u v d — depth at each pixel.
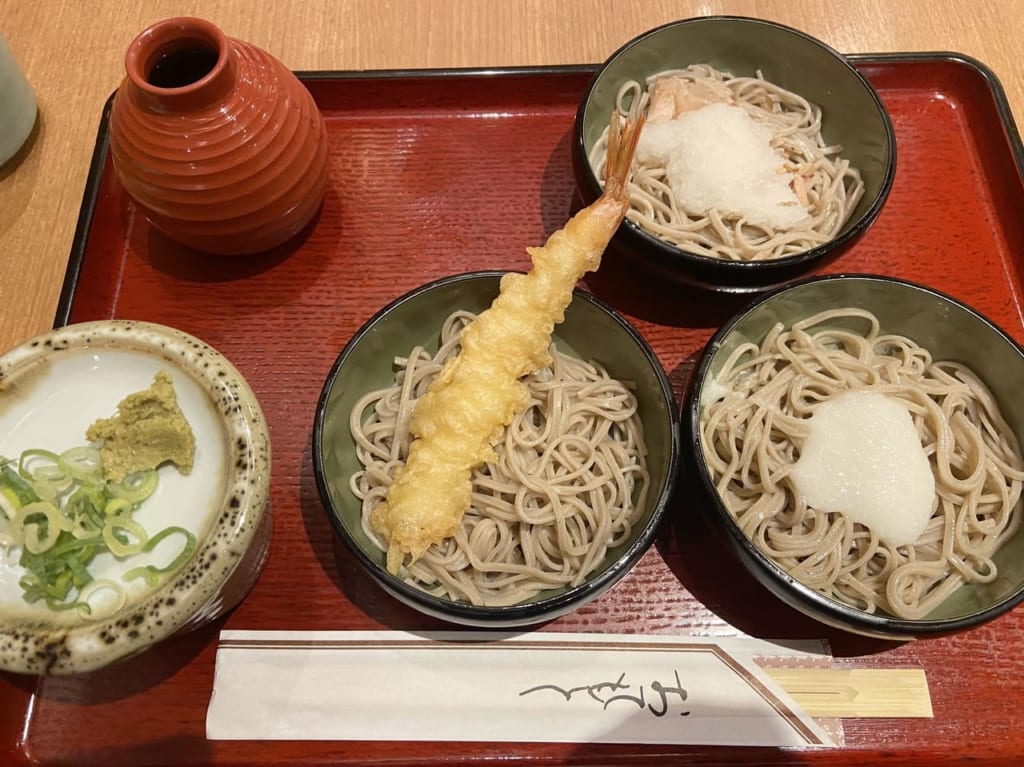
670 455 0.22
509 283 0.24
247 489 0.20
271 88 0.26
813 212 0.31
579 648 0.23
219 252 0.28
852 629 0.21
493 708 0.22
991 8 0.34
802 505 0.24
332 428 0.24
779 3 0.35
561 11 0.34
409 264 0.30
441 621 0.24
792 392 0.26
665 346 0.29
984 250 0.30
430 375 0.26
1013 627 0.24
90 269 0.29
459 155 0.32
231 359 0.28
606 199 0.24
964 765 0.22
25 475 0.21
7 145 0.30
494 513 0.24
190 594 0.19
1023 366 0.24
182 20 0.24
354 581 0.24
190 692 0.23
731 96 0.32
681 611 0.24
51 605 0.20
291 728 0.22
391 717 0.22
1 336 0.28
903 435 0.24
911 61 0.32
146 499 0.22
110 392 0.23
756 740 0.22
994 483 0.25
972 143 0.32
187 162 0.25
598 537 0.24
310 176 0.27
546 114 0.33
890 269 0.30
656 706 0.22
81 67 0.33
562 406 0.26
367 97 0.32
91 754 0.22
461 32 0.34
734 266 0.25
